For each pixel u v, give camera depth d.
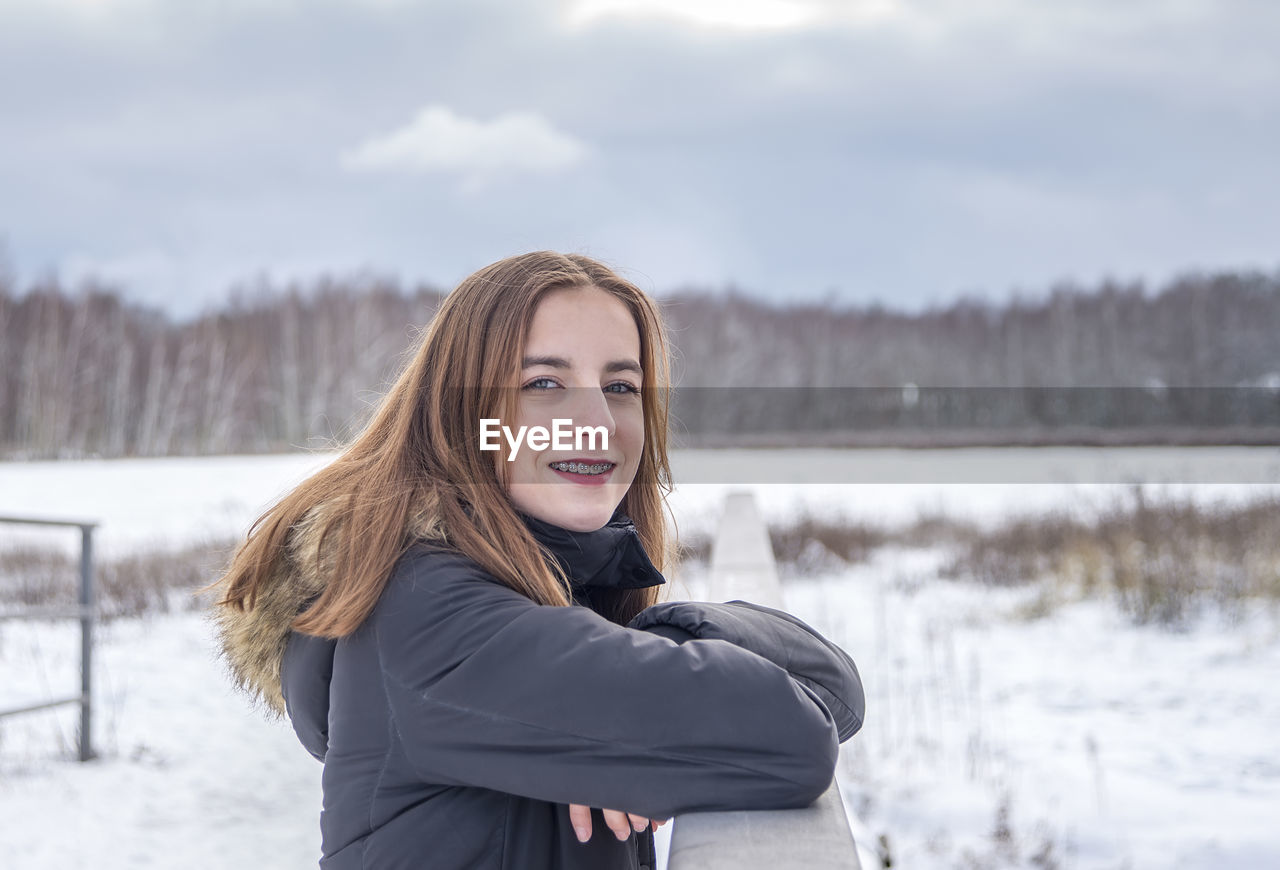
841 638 7.85
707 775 0.97
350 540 1.13
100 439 49.19
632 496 1.56
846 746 4.93
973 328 77.12
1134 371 66.56
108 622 9.31
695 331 69.94
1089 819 4.03
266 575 1.23
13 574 11.87
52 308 51.19
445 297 1.30
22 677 7.22
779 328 76.00
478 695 1.01
